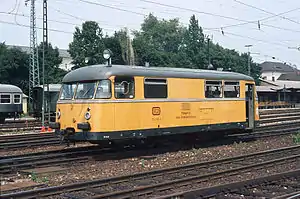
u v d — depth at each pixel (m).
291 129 27.12
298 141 21.38
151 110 17.05
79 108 16.25
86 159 15.78
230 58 73.19
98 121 15.61
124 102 16.14
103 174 13.11
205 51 71.75
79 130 16.22
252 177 12.48
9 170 13.41
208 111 19.42
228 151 18.25
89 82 16.33
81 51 63.28
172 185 11.11
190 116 18.62
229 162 15.05
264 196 10.00
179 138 19.75
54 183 11.73
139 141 17.64
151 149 18.30
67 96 17.06
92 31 63.69
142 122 16.72
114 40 64.00
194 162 15.00
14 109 39.81
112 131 15.77
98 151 17.45
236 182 10.66
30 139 22.22
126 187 11.15
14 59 64.94
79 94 16.52
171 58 68.81
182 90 18.33
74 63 64.25
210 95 19.59
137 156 16.77
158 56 66.31
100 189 10.81
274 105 68.88
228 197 9.81
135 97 16.53
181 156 16.80
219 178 12.27
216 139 21.66
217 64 71.19
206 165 14.22
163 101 17.53
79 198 9.79
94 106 15.72
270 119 35.84
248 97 21.89
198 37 87.94
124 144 17.83
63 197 10.08
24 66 65.38
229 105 20.48
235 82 20.92
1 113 38.88
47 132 27.17
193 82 18.83
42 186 11.34
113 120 15.81
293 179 11.91
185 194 9.60
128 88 16.34
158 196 10.05
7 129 30.30
